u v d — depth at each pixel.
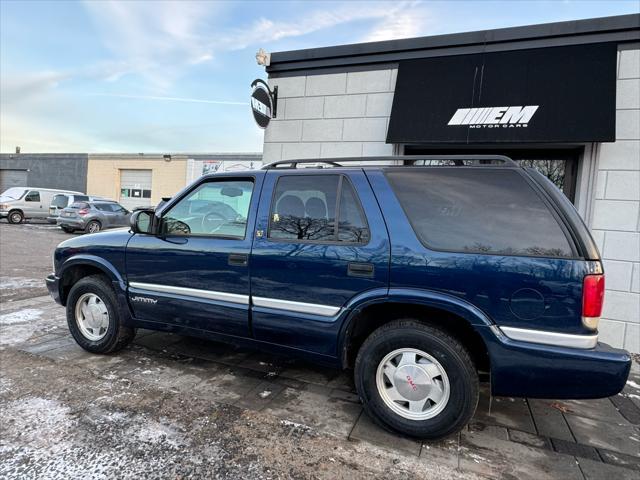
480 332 2.52
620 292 4.95
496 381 2.53
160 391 3.33
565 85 4.87
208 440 2.67
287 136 6.65
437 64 5.57
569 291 2.36
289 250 3.03
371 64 6.10
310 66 6.43
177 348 4.30
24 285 7.07
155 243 3.59
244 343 3.35
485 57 5.33
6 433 2.68
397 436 2.78
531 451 2.69
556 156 5.59
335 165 3.24
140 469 2.36
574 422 3.11
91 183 26.33
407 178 2.86
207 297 3.35
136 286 3.69
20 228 17.73
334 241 2.93
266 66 6.68
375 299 2.74
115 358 3.98
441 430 2.62
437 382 2.67
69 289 4.25
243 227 3.28
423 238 2.70
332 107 6.34
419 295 2.64
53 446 2.55
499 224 2.57
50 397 3.17
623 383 2.31
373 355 2.79
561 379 2.39
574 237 2.42
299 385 3.54
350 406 3.19
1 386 3.34
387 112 6.03
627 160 4.90
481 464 2.52
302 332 3.01
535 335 2.42
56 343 4.34
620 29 4.82
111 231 3.99
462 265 2.56
